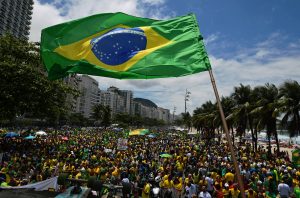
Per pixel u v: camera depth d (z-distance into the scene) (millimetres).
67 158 23219
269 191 15641
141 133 45344
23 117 98438
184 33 6898
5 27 133375
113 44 7105
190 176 15914
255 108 36438
